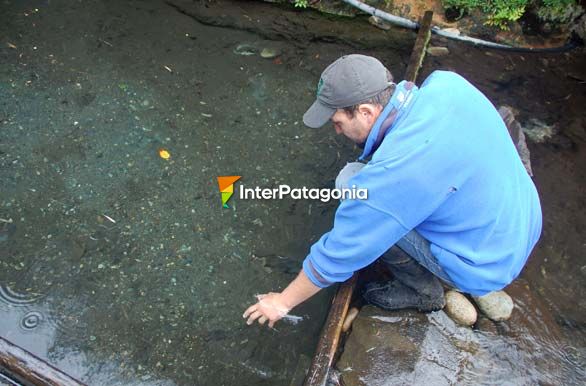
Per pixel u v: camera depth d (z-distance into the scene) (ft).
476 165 4.83
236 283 7.77
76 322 7.32
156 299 7.57
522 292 7.37
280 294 6.21
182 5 11.53
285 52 10.84
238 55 10.72
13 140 9.09
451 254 5.49
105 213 8.36
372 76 4.95
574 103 10.04
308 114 5.42
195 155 9.12
